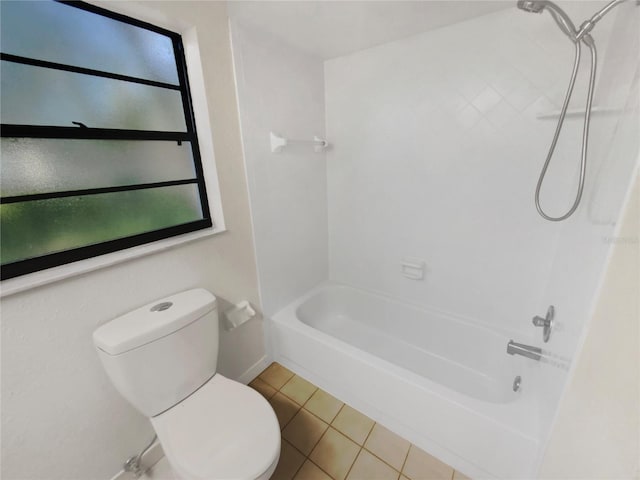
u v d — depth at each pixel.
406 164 1.75
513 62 1.31
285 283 1.92
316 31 1.45
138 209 1.18
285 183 1.76
